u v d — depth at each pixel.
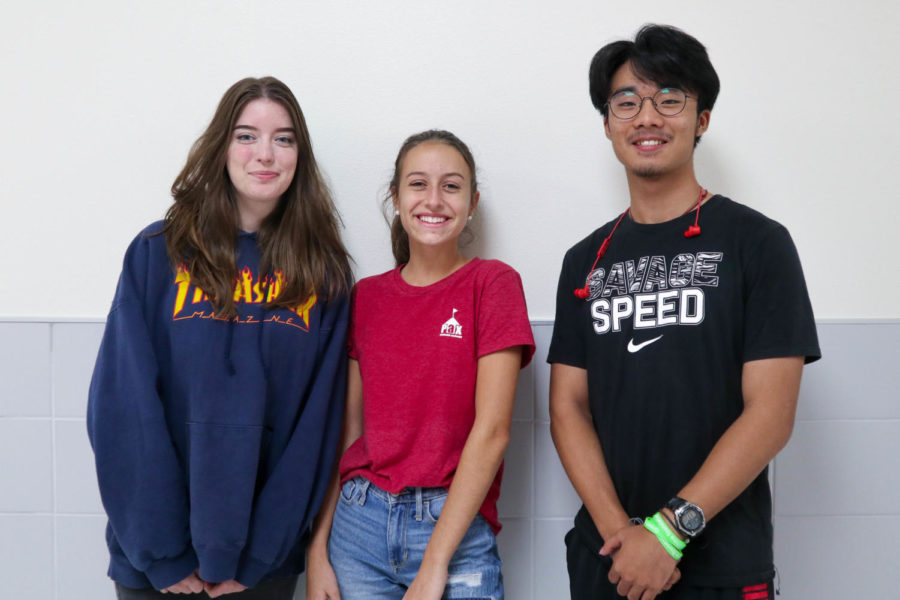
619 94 1.07
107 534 1.15
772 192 1.40
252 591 1.18
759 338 0.97
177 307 1.12
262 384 1.11
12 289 1.42
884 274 1.41
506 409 1.10
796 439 1.40
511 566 1.41
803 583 1.40
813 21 1.38
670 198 1.09
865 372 1.40
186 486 1.11
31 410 1.41
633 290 1.06
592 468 1.08
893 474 1.40
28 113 1.40
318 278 1.18
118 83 1.40
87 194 1.41
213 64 1.39
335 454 1.19
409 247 1.31
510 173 1.40
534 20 1.38
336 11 1.38
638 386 1.03
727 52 1.39
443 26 1.38
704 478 0.94
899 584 1.40
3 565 1.42
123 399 1.07
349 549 1.13
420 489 1.09
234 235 1.17
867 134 1.39
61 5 1.38
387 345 1.16
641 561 0.94
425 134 1.21
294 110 1.18
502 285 1.13
